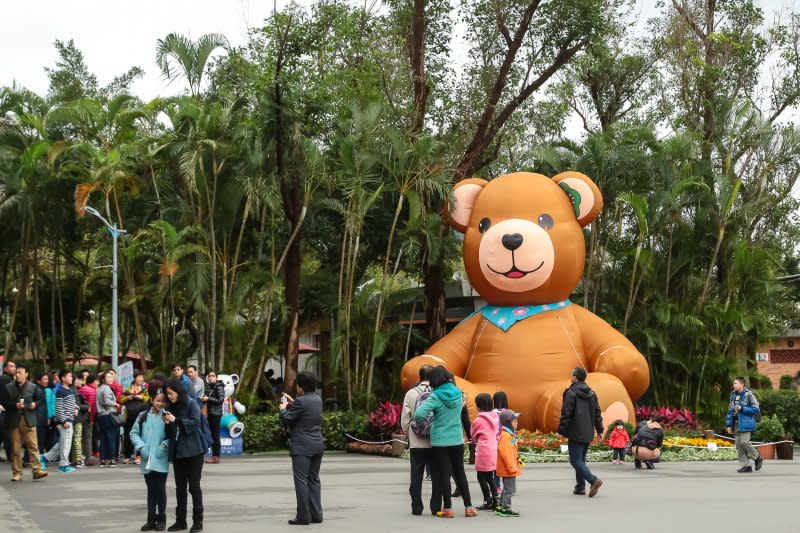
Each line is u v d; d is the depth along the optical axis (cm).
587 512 1049
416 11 2716
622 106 3161
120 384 1920
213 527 956
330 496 1230
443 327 2675
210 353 2356
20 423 1476
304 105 2245
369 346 2430
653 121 3048
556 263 1997
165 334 2792
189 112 2273
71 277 3119
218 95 2600
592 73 3072
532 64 2819
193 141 2244
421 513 1040
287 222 2516
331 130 2372
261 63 2364
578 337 2038
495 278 2012
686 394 2519
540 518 1002
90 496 1250
